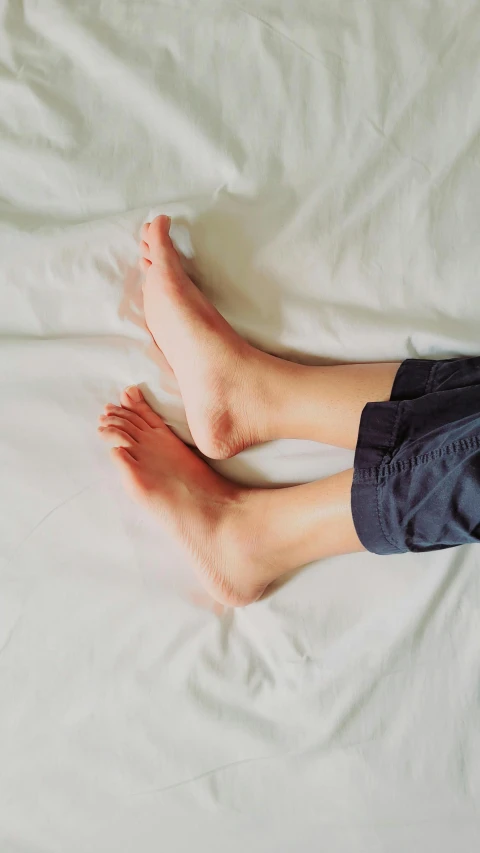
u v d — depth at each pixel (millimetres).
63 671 940
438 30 878
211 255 903
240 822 918
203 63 894
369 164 889
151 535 941
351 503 824
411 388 864
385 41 882
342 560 932
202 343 880
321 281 904
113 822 929
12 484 936
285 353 917
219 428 901
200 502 919
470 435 782
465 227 889
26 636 941
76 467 937
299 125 891
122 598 939
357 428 876
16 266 909
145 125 902
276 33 887
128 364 923
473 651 909
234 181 894
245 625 939
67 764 936
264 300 908
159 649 935
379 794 911
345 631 926
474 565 911
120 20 897
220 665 930
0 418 933
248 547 903
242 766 922
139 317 920
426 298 898
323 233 897
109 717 935
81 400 933
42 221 910
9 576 941
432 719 912
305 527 885
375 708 917
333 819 915
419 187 889
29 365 925
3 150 905
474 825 904
